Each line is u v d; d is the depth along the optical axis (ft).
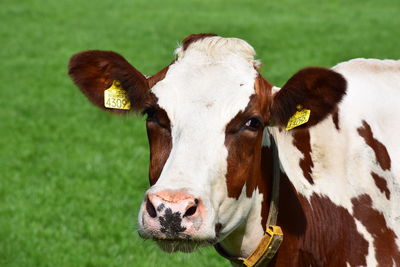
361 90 33.83
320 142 32.01
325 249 31.35
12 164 74.84
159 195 24.94
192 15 168.14
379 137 33.06
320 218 31.37
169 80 27.94
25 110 96.32
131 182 68.80
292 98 28.66
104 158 76.95
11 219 60.29
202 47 28.99
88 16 168.04
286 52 129.08
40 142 83.15
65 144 82.02
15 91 106.63
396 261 31.63
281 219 30.40
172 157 26.35
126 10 175.42
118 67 29.43
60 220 60.44
